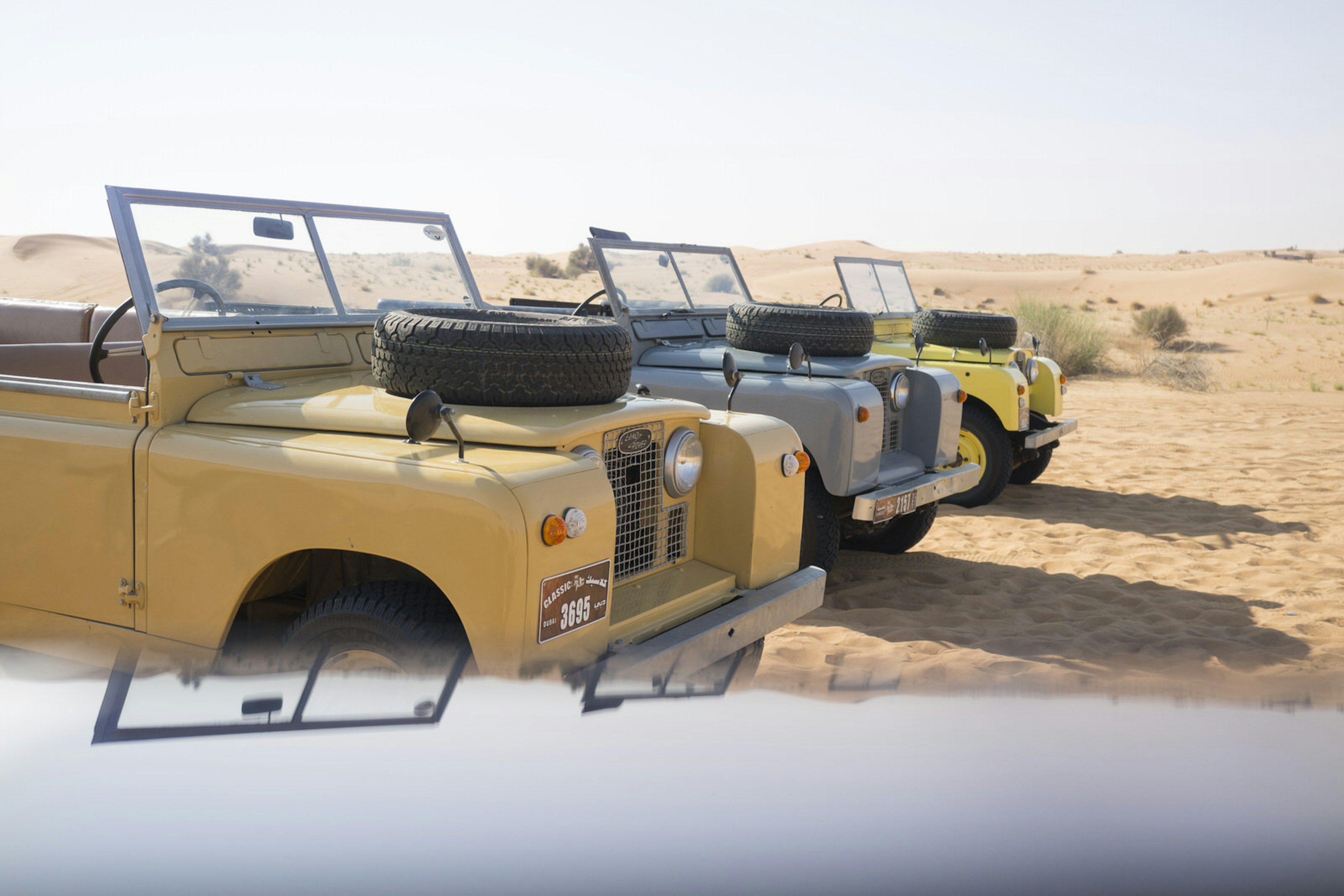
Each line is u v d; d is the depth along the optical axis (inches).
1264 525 313.1
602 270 254.2
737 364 245.0
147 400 126.3
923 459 262.8
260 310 150.5
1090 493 367.6
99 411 128.2
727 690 36.7
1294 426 545.0
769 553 152.9
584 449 119.5
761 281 2645.2
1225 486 378.0
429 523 103.9
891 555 275.7
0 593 134.1
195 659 120.0
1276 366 1042.7
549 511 105.1
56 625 130.0
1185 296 2566.4
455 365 125.0
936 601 230.5
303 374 149.3
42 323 214.5
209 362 133.3
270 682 42.6
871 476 232.5
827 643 194.2
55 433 128.6
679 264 281.0
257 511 114.2
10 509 132.6
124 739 33.8
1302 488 372.8
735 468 149.3
